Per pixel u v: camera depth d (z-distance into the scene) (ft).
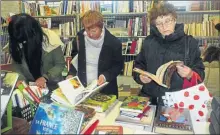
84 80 6.33
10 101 3.52
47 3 12.23
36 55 5.96
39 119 3.27
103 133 3.31
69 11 11.88
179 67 4.56
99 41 6.16
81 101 4.28
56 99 4.22
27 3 12.25
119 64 6.54
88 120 3.77
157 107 4.41
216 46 10.43
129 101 4.35
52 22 12.33
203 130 3.50
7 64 6.03
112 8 11.51
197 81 4.63
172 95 4.58
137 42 11.28
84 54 6.44
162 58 5.03
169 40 4.90
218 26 10.30
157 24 4.93
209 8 10.73
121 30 11.55
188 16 11.12
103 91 5.95
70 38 11.96
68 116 3.24
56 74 6.09
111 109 4.38
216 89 10.29
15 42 5.75
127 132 3.38
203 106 4.37
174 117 3.84
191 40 4.99
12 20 5.70
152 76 4.61
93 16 5.77
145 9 11.18
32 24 5.73
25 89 3.97
